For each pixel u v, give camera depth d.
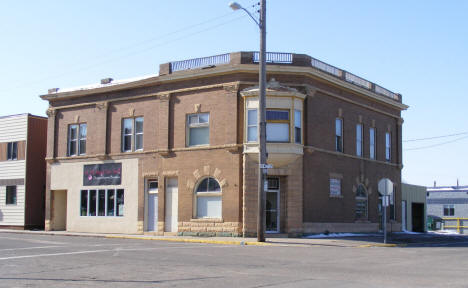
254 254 18.61
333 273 13.38
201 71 30.02
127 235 30.98
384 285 11.34
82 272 13.35
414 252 20.91
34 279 12.16
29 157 39.41
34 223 39.31
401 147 40.44
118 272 13.36
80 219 35.16
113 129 34.31
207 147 29.83
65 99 36.84
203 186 30.16
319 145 30.69
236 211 28.48
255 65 28.86
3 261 15.81
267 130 28.72
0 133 40.97
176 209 31.06
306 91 29.70
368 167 35.84
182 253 18.69
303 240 26.05
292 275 12.94
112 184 33.91
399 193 39.97
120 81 35.47
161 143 31.58
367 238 28.69
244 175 28.42
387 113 38.62
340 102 33.22
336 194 32.09
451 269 14.48
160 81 31.80
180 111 31.20
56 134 37.16
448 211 68.56
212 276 12.67
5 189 40.16
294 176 28.94
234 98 29.12
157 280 11.99
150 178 32.28
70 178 36.06
